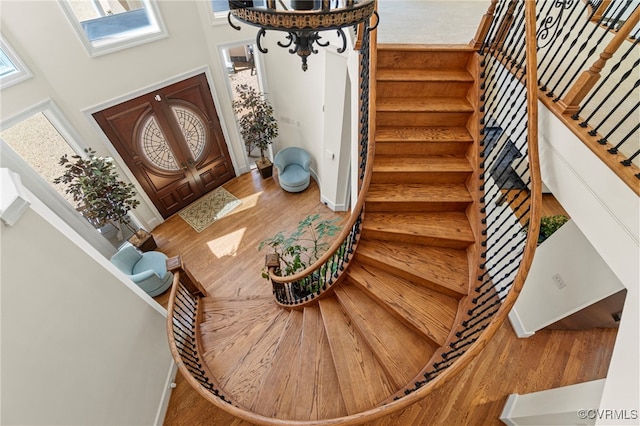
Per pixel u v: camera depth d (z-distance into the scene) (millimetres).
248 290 4340
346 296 2773
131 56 3936
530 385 2791
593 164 1638
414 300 2555
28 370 1717
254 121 5348
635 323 1410
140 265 4242
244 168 6293
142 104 4301
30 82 3291
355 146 3236
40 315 1832
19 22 3039
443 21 3279
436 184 2816
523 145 2189
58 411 1842
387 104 2691
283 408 2334
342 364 2404
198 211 5531
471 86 2682
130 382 2471
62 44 3373
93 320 2219
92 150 4055
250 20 905
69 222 3934
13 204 1719
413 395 1734
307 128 5488
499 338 3109
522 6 2148
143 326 2754
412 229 2699
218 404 2172
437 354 2223
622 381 1417
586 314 2715
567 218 3342
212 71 4832
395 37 2869
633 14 1383
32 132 3523
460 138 2660
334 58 3703
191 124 5023
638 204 1416
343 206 5449
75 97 3676
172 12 4039
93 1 3471
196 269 4621
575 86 1732
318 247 4105
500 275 3188
